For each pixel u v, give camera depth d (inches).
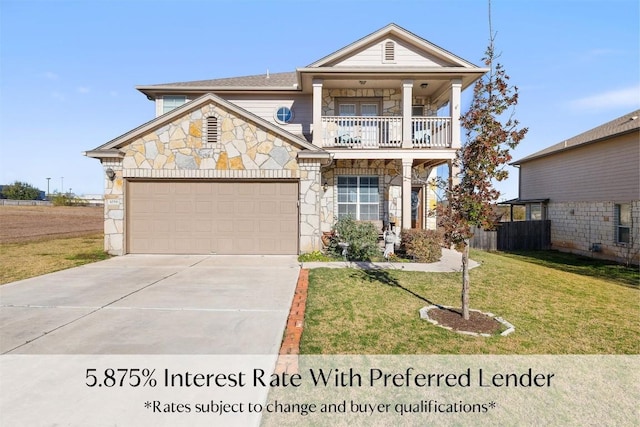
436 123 519.5
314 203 418.9
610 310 231.0
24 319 198.1
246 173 416.5
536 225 697.6
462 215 198.7
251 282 287.9
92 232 807.7
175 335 175.9
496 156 190.1
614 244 542.3
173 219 422.9
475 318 204.2
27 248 505.0
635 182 507.8
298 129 571.5
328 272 325.1
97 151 406.3
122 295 248.1
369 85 535.5
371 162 533.6
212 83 596.7
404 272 332.5
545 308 231.6
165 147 415.8
